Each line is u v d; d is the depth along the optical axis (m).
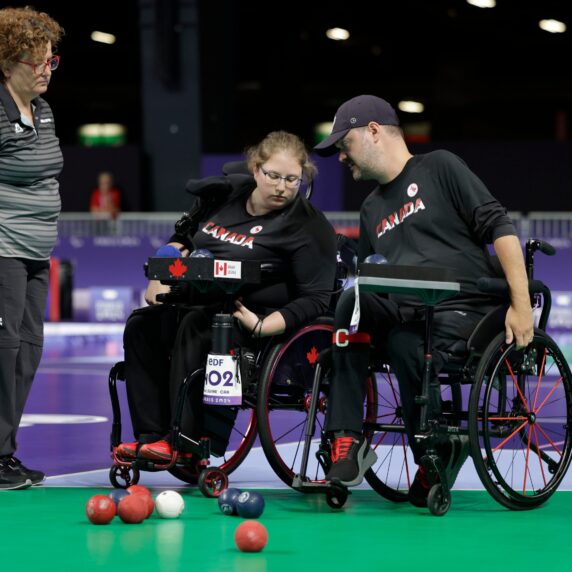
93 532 6.25
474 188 7.34
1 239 7.97
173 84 31.50
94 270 26.09
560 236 23.89
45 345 23.17
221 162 28.52
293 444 10.27
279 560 5.58
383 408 12.45
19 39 7.84
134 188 31.11
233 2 32.69
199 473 7.90
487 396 7.02
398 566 5.46
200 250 7.41
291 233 7.88
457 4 42.41
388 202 7.69
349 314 7.25
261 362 7.80
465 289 7.38
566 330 23.88
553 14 41.53
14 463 7.98
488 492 7.09
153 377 7.68
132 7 42.59
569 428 7.54
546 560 5.61
